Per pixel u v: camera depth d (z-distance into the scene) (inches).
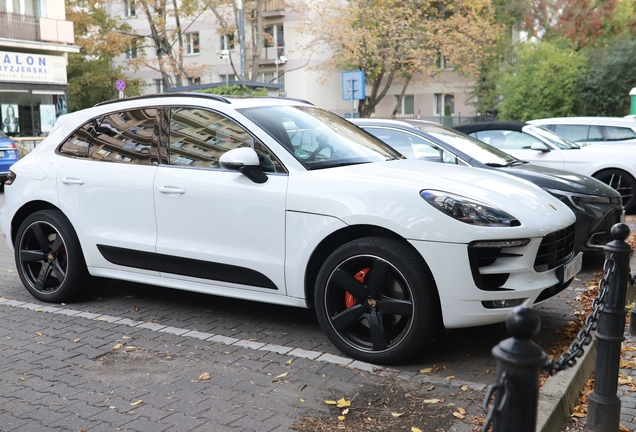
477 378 151.5
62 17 1154.0
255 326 191.0
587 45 1437.0
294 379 150.4
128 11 1754.4
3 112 1048.8
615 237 124.1
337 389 144.8
